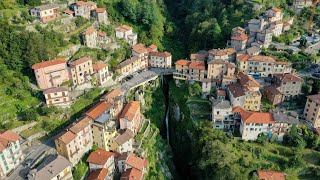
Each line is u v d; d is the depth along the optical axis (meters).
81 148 117.56
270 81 156.00
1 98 124.75
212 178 121.56
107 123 124.06
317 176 115.62
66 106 132.75
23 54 137.12
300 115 138.50
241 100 138.75
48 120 125.38
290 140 127.75
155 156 137.00
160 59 181.75
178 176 144.12
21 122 121.19
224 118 136.75
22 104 125.75
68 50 153.62
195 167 134.38
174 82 173.25
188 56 199.88
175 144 156.75
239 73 156.62
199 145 130.38
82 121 120.31
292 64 159.25
